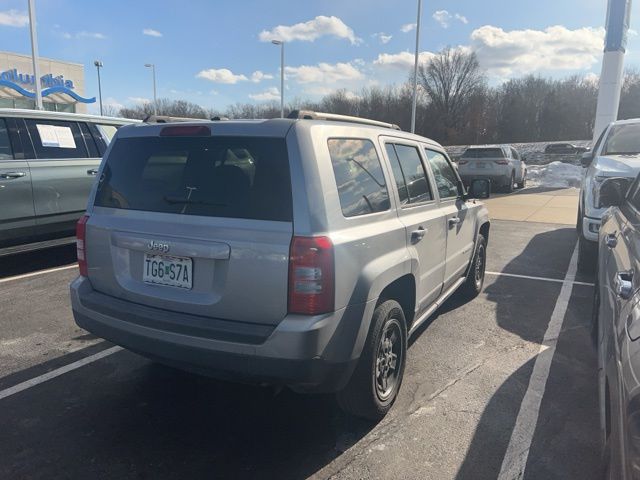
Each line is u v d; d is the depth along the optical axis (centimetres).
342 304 262
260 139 269
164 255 283
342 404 306
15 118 642
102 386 364
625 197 379
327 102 6700
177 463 277
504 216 1232
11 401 341
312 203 254
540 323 491
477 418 322
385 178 324
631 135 745
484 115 6322
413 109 2548
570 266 727
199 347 264
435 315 513
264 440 299
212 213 271
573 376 380
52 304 538
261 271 255
